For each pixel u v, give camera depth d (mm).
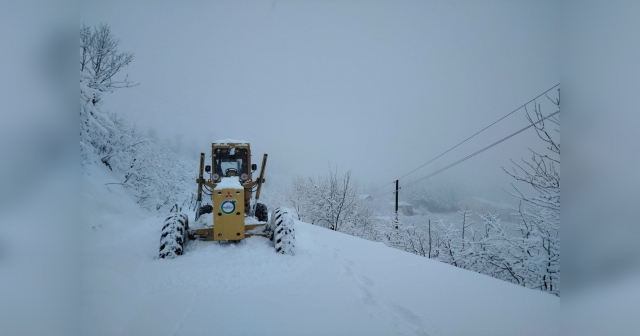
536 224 10195
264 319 2748
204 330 2549
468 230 13359
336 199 20969
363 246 5812
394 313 2867
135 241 5809
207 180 6246
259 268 4172
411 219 22188
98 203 8070
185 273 3947
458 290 3414
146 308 2977
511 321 2664
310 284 3654
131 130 12539
